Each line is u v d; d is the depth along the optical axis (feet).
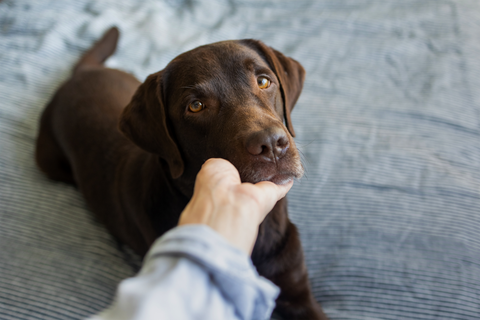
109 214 6.71
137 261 6.62
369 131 8.21
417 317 5.32
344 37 10.73
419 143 7.87
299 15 11.46
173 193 5.28
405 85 9.25
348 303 5.60
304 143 8.10
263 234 5.21
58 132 7.75
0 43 10.39
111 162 6.72
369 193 7.04
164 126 4.84
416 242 6.21
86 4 11.83
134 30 11.05
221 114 4.41
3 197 7.49
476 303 5.40
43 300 5.69
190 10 12.00
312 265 6.23
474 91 8.86
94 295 5.79
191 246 1.82
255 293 2.00
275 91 4.99
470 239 6.22
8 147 8.36
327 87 9.38
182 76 4.68
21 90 9.42
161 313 1.52
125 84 8.15
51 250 6.59
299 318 5.55
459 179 7.11
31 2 11.41
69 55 10.43
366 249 6.21
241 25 11.21
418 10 11.19
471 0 11.36
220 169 2.70
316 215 6.85
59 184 8.00
